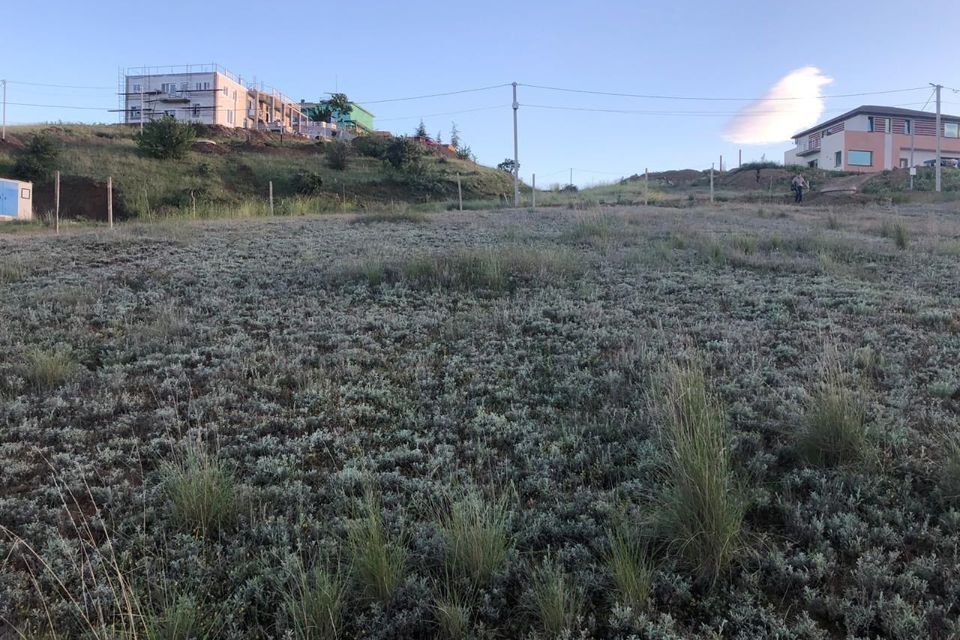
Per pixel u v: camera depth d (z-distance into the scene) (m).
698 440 3.16
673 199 34.91
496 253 9.93
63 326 7.04
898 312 7.23
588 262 10.53
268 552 3.10
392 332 6.81
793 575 2.85
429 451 4.22
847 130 61.06
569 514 3.45
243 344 6.34
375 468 3.93
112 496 3.62
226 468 3.97
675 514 3.04
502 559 2.98
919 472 3.59
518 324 7.00
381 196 43.31
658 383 4.46
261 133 55.12
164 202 35.56
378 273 9.31
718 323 6.82
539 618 2.72
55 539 3.22
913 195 31.97
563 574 2.85
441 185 45.81
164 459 4.02
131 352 6.10
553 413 4.70
